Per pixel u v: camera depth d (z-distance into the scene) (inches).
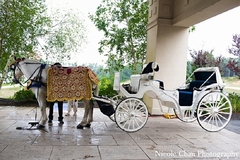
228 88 394.9
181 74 275.7
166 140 169.6
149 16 297.9
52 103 203.9
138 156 134.5
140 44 351.3
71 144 150.4
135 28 345.1
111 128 196.9
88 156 130.7
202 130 205.0
